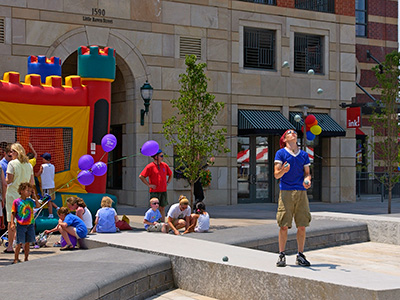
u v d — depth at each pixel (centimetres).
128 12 2009
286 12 2344
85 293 631
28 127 1334
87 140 1427
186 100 1399
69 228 1064
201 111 1396
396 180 1978
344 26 2473
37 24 1850
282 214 791
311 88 2388
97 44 1952
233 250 924
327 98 2425
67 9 1900
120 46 1994
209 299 805
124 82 2070
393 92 2002
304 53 2411
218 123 2180
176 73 2098
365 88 2947
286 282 726
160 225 1206
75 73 2222
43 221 1256
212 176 2167
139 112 2027
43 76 1491
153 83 2055
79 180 1234
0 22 1802
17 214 927
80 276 713
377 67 2039
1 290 631
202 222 1205
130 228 1251
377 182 2847
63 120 1385
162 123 2066
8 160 1153
